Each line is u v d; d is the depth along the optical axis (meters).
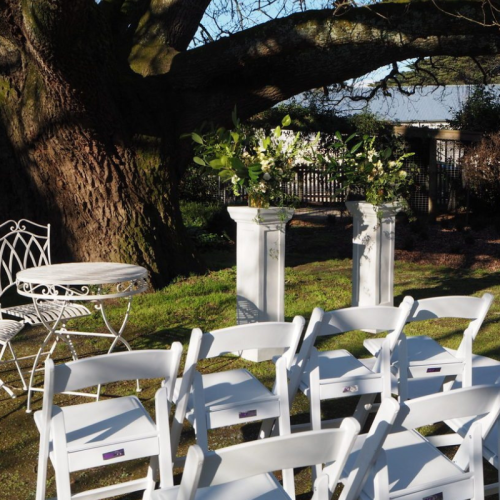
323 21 8.06
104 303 7.95
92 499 3.23
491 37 8.09
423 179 17.45
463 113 18.44
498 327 6.94
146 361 3.00
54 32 6.73
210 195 17.86
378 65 8.84
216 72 9.09
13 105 8.63
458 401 2.52
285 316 7.53
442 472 2.71
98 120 8.29
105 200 8.67
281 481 3.57
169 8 10.19
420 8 7.64
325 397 3.65
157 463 3.31
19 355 6.05
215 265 10.70
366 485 2.62
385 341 3.74
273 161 5.83
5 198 9.02
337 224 15.75
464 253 11.81
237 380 3.67
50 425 2.86
